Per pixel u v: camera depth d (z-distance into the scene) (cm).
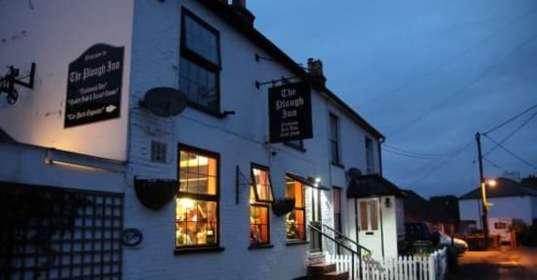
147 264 750
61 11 857
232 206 1001
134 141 747
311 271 1302
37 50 873
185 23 923
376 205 1728
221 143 988
